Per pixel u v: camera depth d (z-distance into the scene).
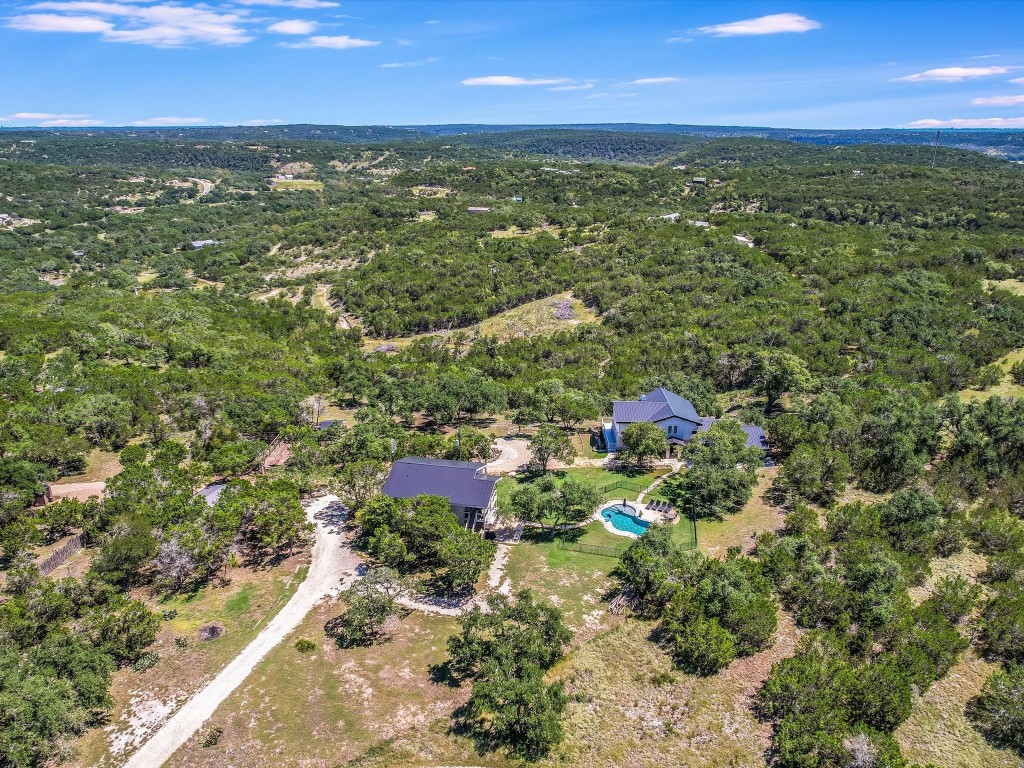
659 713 36.94
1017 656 39.97
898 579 43.97
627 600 46.50
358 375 95.50
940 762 33.19
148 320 118.69
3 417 67.62
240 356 102.94
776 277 127.38
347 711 37.28
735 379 94.94
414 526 49.50
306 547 53.72
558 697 35.69
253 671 40.16
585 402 81.69
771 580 46.22
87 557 51.12
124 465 65.00
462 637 40.94
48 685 34.16
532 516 55.12
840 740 32.38
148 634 40.81
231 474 64.81
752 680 38.81
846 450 65.56
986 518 53.50
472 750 35.00
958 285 121.81
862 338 99.69
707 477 58.66
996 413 67.38
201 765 33.84
